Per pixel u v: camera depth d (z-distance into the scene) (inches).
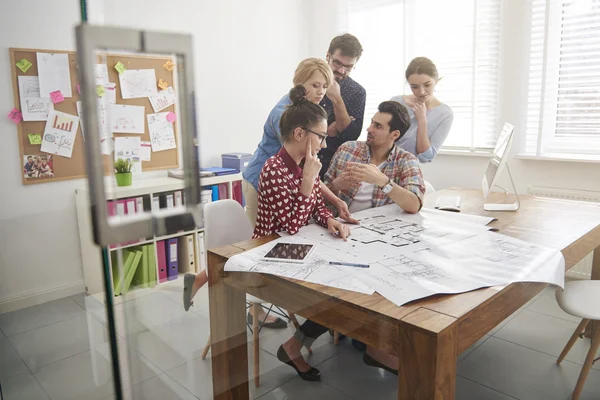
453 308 38.8
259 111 80.1
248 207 62.9
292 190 59.8
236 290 44.4
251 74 80.7
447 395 36.7
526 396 65.7
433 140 111.2
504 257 51.8
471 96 125.7
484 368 72.7
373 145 81.1
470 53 124.3
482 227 64.4
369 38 139.4
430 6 128.8
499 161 75.7
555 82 113.1
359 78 141.8
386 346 37.9
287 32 100.7
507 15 116.6
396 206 77.7
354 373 57.2
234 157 63.8
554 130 115.3
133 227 13.2
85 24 12.0
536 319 89.0
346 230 59.9
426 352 35.4
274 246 54.3
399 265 48.7
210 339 37.3
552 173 113.5
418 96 108.3
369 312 38.3
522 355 76.7
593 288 68.9
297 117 59.2
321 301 41.4
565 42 109.8
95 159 12.8
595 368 72.9
